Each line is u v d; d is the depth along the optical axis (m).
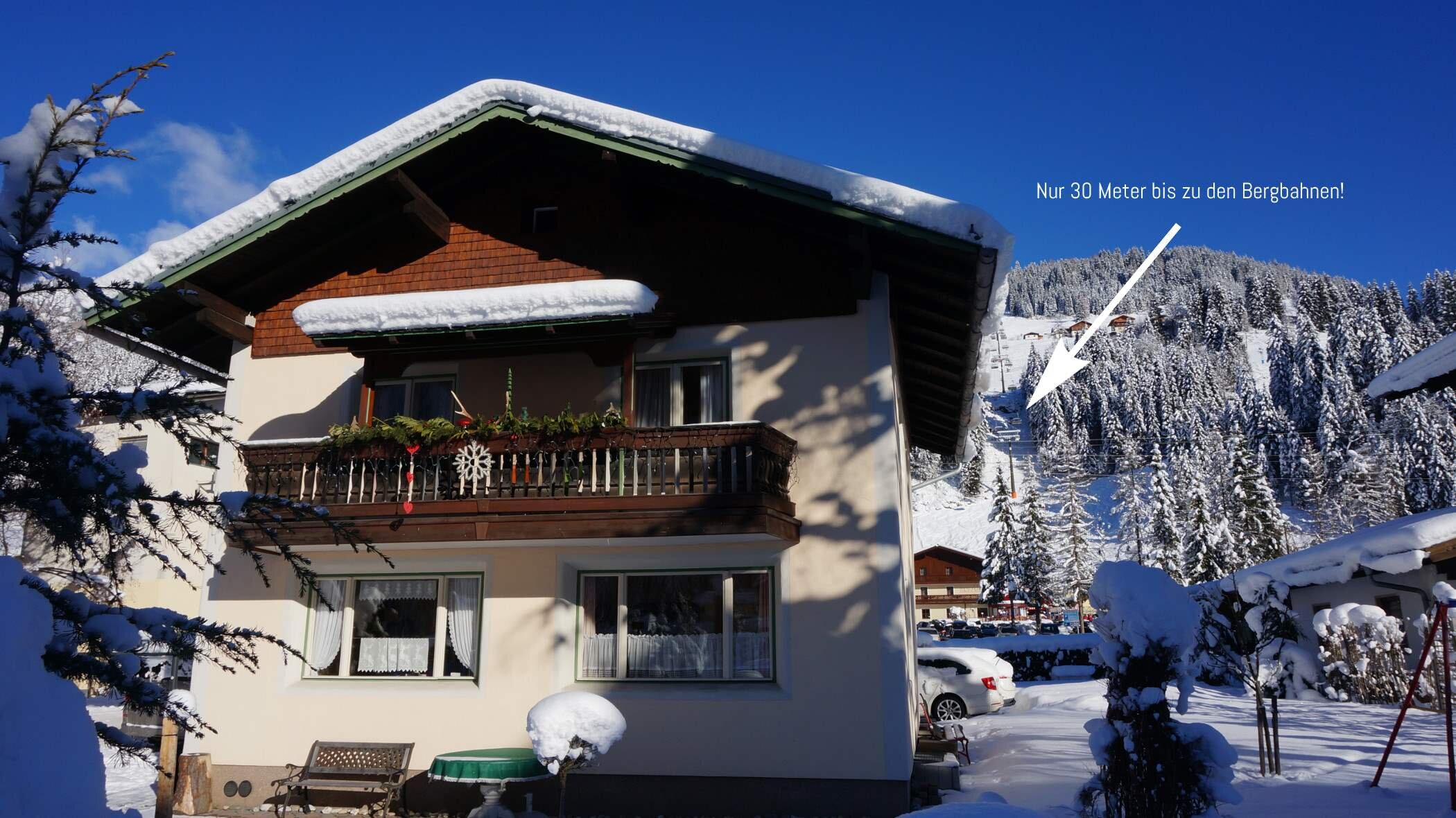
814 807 10.66
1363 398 104.56
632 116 11.42
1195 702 19.14
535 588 11.86
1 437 4.25
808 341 11.91
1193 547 55.56
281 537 11.54
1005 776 12.20
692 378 12.30
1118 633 7.43
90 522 4.89
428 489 11.73
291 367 13.40
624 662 11.62
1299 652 20.45
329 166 12.20
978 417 18.28
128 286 5.03
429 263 13.20
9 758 3.65
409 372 13.16
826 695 10.91
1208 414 124.88
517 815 10.39
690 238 12.50
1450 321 142.38
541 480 11.43
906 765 10.63
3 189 4.71
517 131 12.77
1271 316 198.62
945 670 20.47
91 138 4.84
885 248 11.41
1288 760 11.77
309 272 13.67
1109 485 120.75
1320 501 85.50
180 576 4.95
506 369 12.85
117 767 13.98
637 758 11.13
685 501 10.66
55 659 4.36
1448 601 9.39
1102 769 7.42
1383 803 9.05
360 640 12.34
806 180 10.74
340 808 11.66
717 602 11.61
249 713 12.15
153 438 21.28
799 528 11.41
